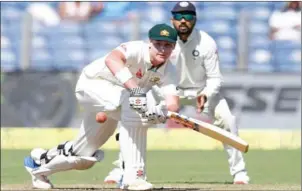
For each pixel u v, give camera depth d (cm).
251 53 5450
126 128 1781
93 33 5628
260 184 2370
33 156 2092
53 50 5566
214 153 4153
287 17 5506
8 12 5612
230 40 5534
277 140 4484
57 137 4541
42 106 4588
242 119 4644
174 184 2350
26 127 4588
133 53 1741
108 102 1841
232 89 4644
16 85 4609
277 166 3397
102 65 1872
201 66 2484
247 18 4709
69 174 3119
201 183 2486
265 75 4641
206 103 2548
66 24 5653
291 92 4622
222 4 5650
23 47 4812
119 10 5703
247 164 3497
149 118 1722
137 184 1778
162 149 4453
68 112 4566
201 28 5578
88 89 1883
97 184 2388
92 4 5697
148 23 5566
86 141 1978
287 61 5475
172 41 1719
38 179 2103
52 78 4588
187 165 3469
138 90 1692
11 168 3300
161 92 1878
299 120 4619
